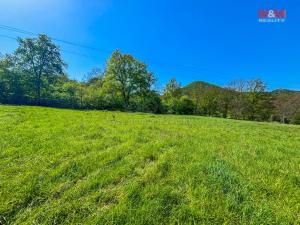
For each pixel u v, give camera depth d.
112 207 3.27
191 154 5.89
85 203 3.35
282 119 56.03
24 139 6.63
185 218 3.08
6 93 37.44
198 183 4.07
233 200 3.48
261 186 4.10
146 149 6.15
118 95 47.16
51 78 45.31
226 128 14.01
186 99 57.47
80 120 12.08
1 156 5.13
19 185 3.78
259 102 57.06
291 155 6.80
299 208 3.43
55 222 2.94
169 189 3.79
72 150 5.75
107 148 6.18
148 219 3.00
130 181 4.11
